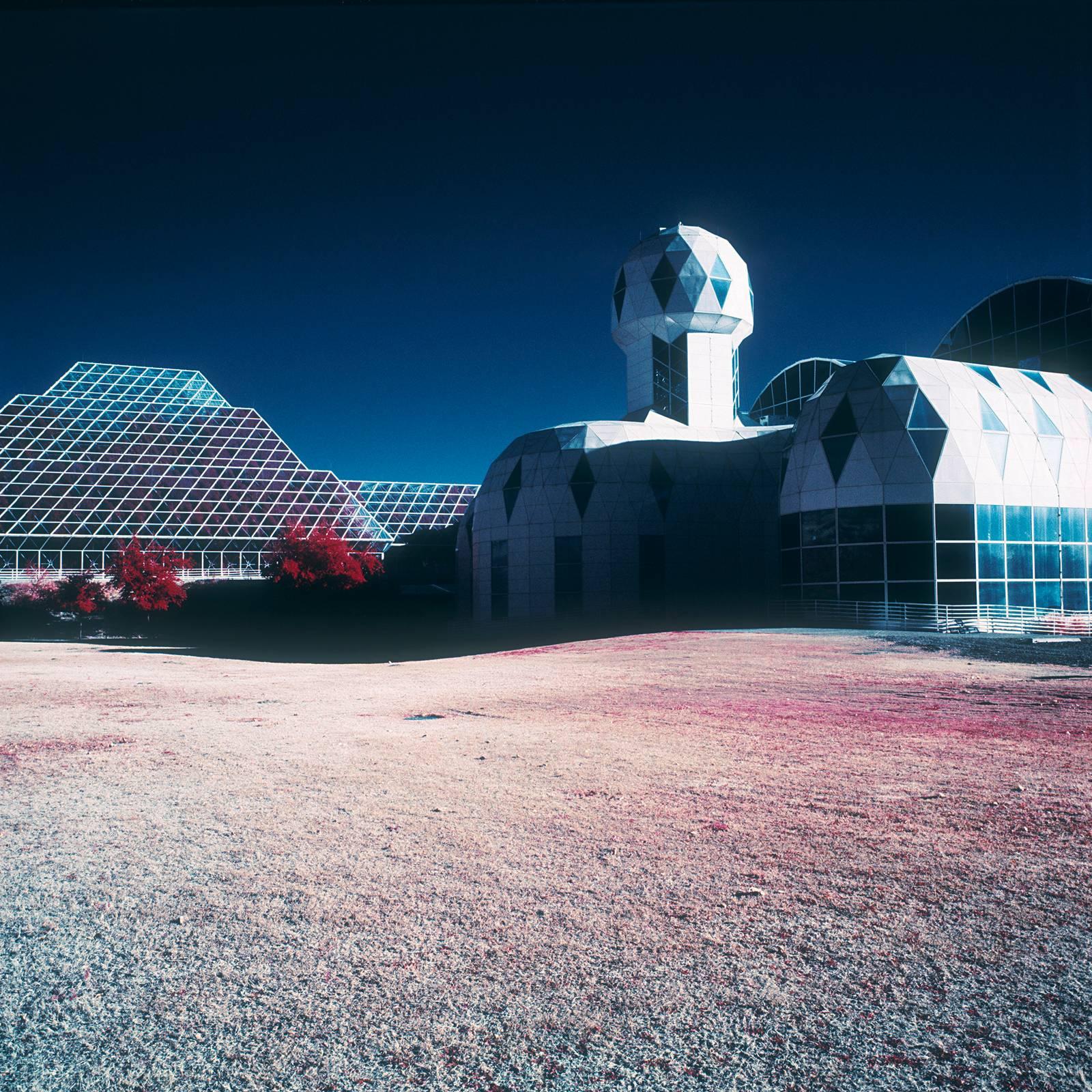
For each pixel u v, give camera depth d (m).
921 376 40.50
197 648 45.03
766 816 7.49
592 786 8.74
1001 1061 3.57
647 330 62.03
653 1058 3.65
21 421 78.94
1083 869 5.99
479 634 52.22
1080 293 50.22
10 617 62.22
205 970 4.56
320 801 8.16
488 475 56.09
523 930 5.03
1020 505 39.88
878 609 39.25
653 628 47.22
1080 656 24.00
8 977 4.51
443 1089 3.44
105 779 9.28
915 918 5.13
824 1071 3.53
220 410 88.12
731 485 54.00
